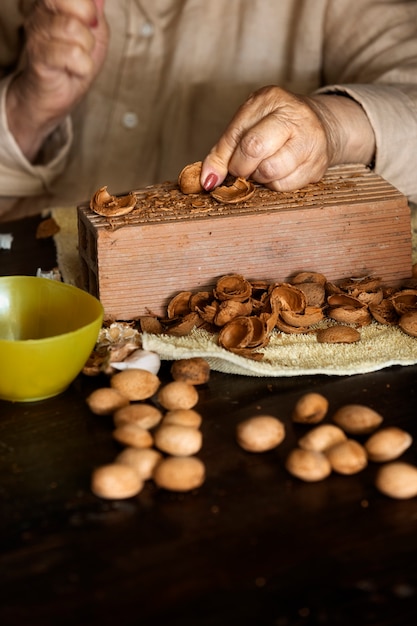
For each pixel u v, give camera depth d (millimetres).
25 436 763
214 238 920
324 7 1447
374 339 901
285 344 895
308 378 845
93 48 1308
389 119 1128
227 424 775
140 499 688
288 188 980
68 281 1032
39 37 1290
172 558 631
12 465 728
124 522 665
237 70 1529
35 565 626
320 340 895
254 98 1001
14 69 1605
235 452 738
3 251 1126
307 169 984
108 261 905
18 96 1369
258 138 953
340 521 664
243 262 937
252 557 631
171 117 1563
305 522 663
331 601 596
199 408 800
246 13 1499
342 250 960
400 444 718
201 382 830
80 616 587
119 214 921
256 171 976
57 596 602
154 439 738
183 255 919
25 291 858
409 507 677
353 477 708
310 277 947
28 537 652
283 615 586
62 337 769
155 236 906
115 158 1578
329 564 625
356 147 1116
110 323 910
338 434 729
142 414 753
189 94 1553
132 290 920
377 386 830
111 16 1521
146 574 618
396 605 593
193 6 1512
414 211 1222
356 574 616
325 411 769
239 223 920
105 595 602
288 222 933
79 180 1566
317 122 991
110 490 681
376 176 1028
